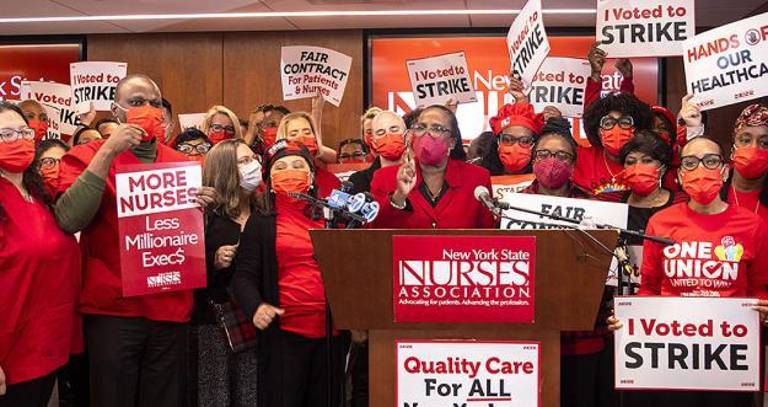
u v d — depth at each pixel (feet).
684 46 13.17
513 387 8.03
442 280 7.95
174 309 10.60
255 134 20.68
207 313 11.75
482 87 29.14
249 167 12.00
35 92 21.77
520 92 14.92
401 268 7.97
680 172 10.26
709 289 9.99
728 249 9.92
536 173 11.59
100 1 24.77
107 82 20.71
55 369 9.65
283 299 10.88
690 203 10.38
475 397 8.04
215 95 29.78
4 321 9.11
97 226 10.41
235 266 11.57
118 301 10.26
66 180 10.32
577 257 7.80
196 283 10.40
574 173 13.74
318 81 20.61
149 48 29.91
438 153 10.56
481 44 29.01
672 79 28.58
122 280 10.04
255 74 29.66
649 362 9.16
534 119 14.70
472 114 29.27
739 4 25.13
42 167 14.06
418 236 7.91
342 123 29.37
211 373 11.64
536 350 7.99
